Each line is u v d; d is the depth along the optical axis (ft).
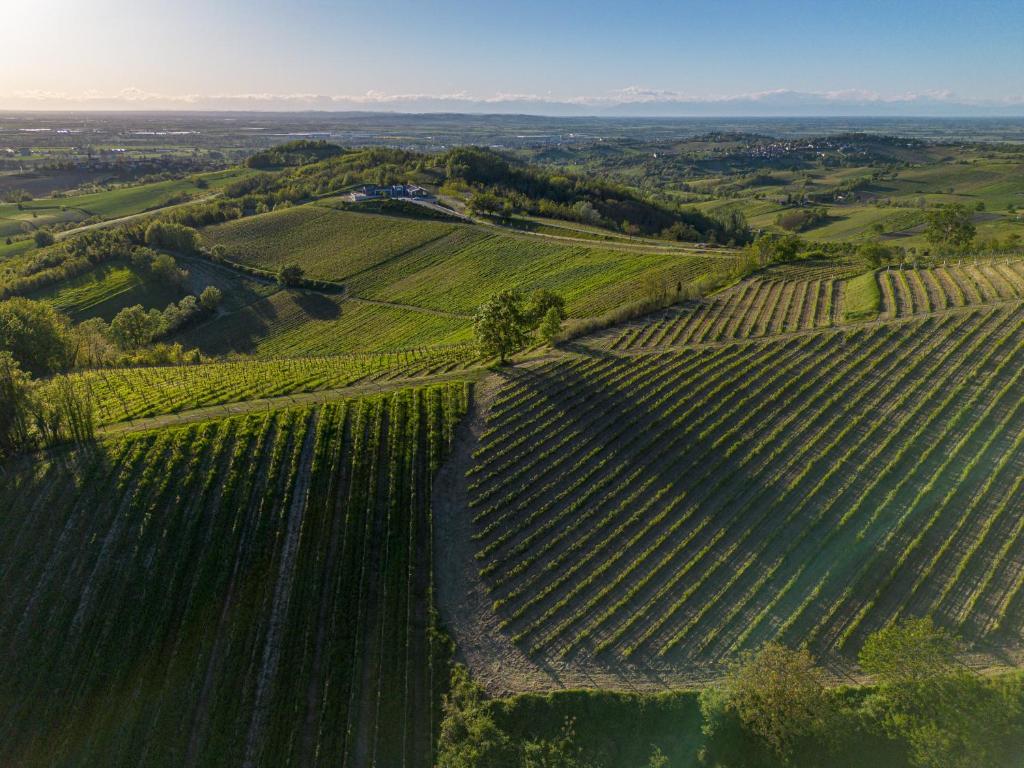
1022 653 128.26
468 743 120.06
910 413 195.11
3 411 173.99
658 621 141.49
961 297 262.67
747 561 153.89
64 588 144.97
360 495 172.24
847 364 225.15
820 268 358.84
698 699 125.39
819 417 199.41
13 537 153.48
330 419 197.77
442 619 143.23
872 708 120.98
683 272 425.69
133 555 152.25
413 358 276.00
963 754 110.93
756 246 395.75
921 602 141.18
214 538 157.69
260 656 136.26
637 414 206.59
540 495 175.73
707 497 172.86
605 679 130.82
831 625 138.51
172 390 227.81
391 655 136.46
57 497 163.43
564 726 123.75
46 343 285.64
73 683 130.62
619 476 182.50
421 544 161.48
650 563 155.53
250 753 122.72
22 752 122.42
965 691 114.93
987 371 208.23
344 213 650.84
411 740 123.95
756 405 208.33
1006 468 170.71
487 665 134.21
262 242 593.01
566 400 214.90
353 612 144.25
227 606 145.48
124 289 482.69
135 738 123.85
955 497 164.45
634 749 121.80
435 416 203.62
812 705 114.01
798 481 175.32
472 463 186.50
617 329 278.87
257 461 180.14
